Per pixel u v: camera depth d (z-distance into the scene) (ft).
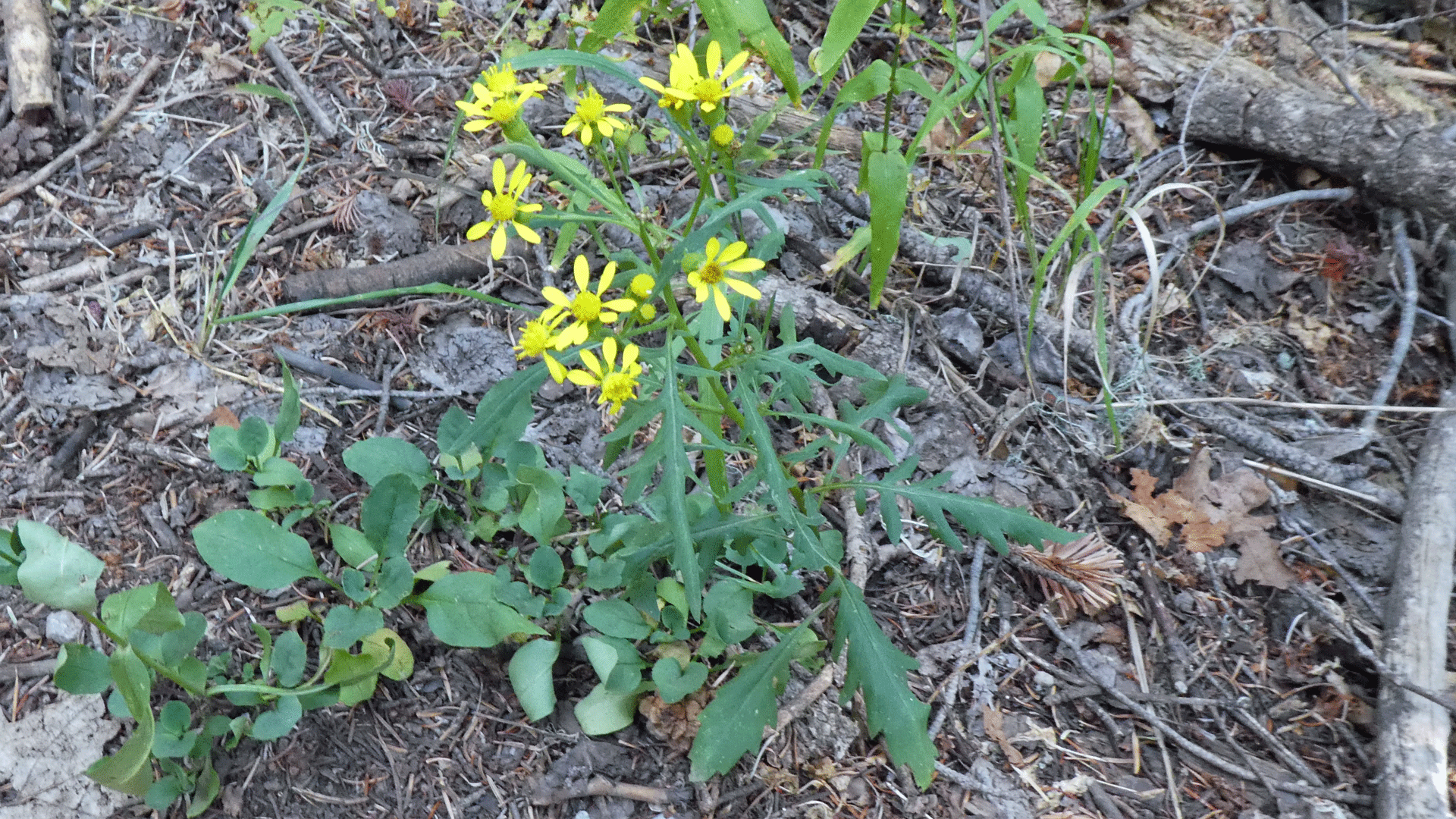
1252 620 1.66
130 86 1.98
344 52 2.12
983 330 1.96
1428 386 1.91
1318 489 1.79
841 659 1.53
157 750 1.31
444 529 1.62
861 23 1.62
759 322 1.84
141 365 1.71
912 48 2.27
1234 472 1.79
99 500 1.59
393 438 1.61
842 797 1.44
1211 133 2.23
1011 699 1.56
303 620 1.52
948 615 1.64
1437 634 1.54
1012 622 1.64
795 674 1.54
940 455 1.78
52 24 1.99
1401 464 1.80
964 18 2.36
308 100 2.02
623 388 1.15
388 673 1.44
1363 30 2.36
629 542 1.42
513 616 1.42
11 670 1.43
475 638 1.40
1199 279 2.04
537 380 1.23
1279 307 2.02
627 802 1.43
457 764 1.44
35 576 1.24
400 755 1.44
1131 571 1.70
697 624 1.53
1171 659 1.60
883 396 1.51
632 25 1.94
